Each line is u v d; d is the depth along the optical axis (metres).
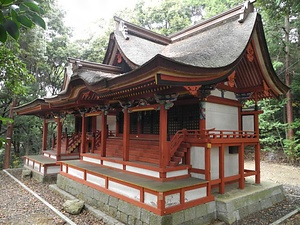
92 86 7.81
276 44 18.02
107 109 10.34
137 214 6.27
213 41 8.95
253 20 8.60
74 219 7.03
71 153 13.91
